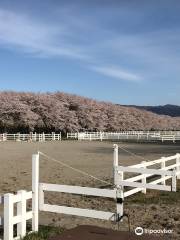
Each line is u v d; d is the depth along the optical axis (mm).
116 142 58938
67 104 99812
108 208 12297
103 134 67562
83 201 13430
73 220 10695
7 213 8312
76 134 71875
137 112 137250
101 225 10117
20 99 92375
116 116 118750
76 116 99938
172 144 54375
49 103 91312
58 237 5605
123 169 14070
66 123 93000
